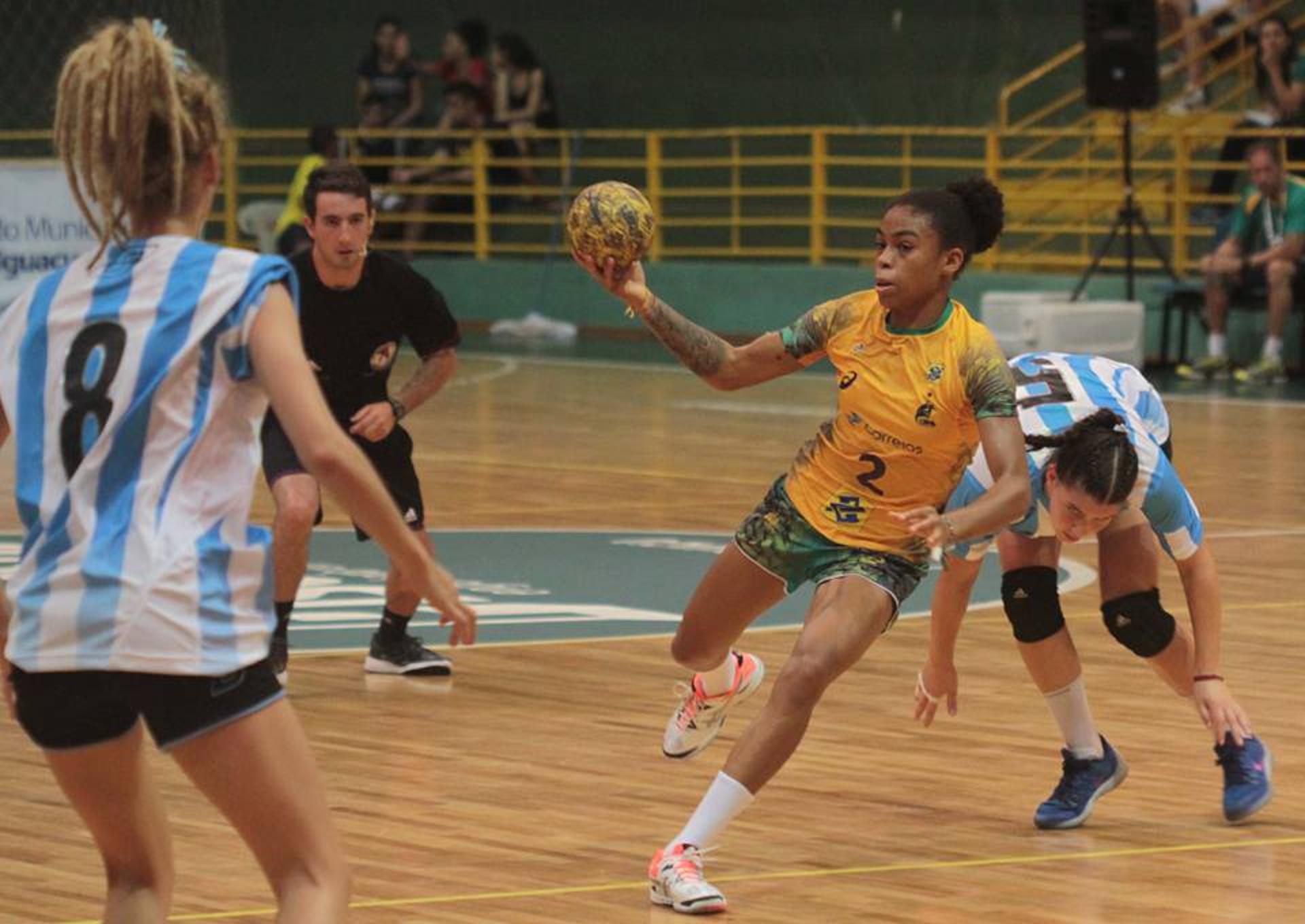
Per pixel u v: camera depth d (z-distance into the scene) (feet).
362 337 50.96
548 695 51.44
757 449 99.66
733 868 36.96
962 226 35.35
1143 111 137.59
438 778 43.37
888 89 160.56
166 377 22.97
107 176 23.63
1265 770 40.14
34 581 23.11
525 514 81.05
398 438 52.24
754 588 37.27
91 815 24.62
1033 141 155.33
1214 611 39.47
